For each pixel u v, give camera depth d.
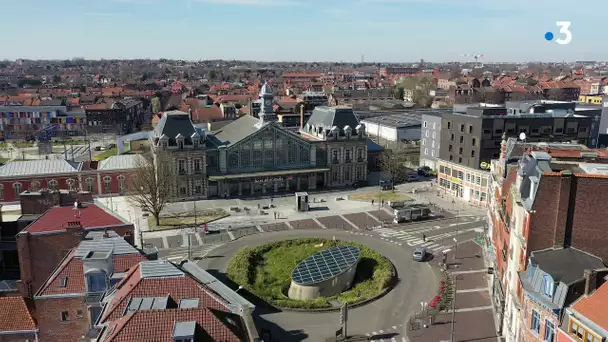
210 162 139.38
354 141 151.62
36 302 55.25
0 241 83.19
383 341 67.62
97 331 49.03
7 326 55.09
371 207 131.38
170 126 134.88
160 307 46.34
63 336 56.06
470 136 134.50
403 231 113.06
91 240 63.25
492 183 95.31
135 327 41.47
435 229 114.31
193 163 136.00
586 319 46.16
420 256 95.12
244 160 142.38
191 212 125.88
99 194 138.12
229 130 157.38
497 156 133.38
